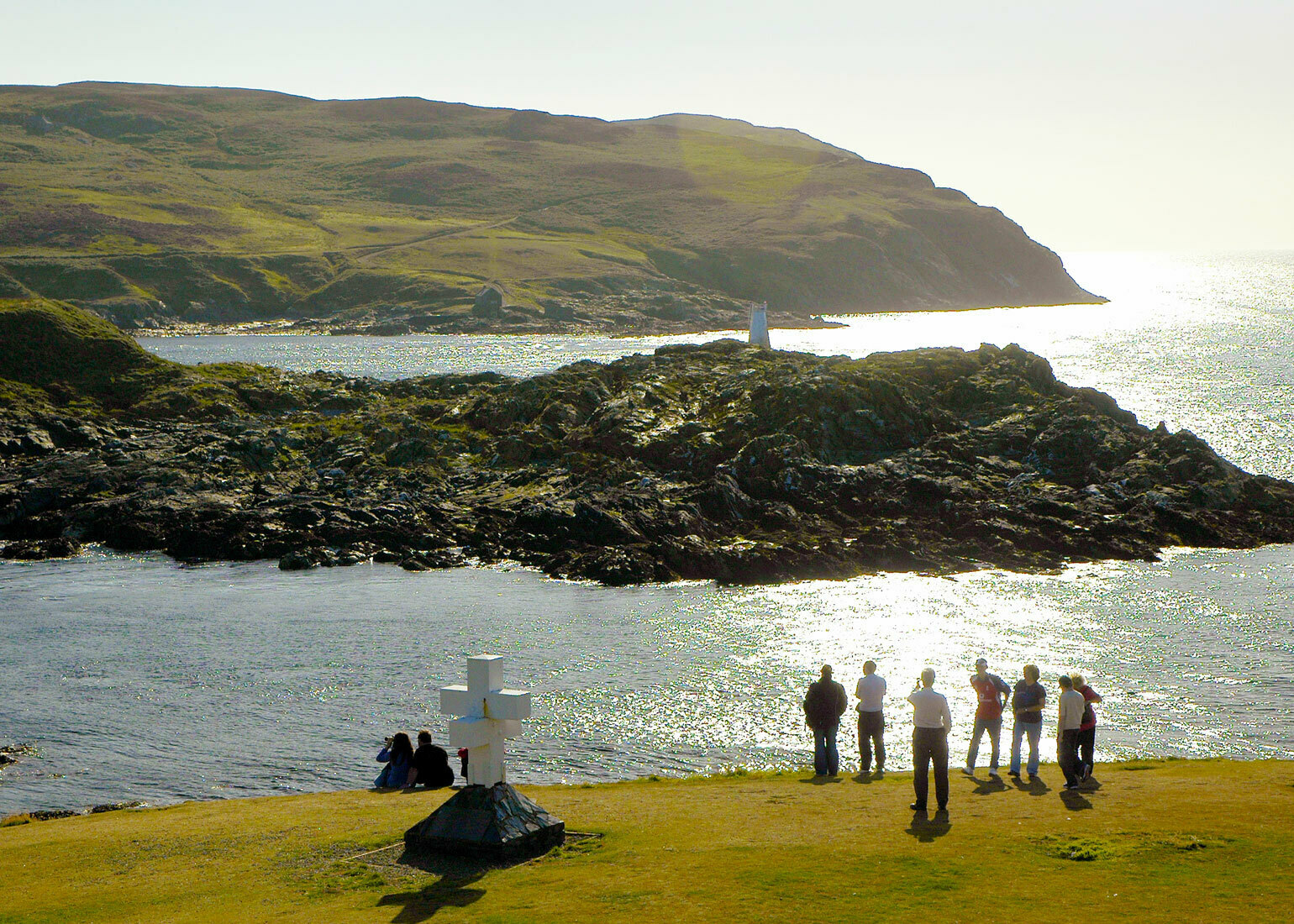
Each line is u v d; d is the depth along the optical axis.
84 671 50.97
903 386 96.88
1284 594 62.41
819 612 59.91
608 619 59.09
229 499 86.19
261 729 42.94
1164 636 54.16
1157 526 77.50
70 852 21.75
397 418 107.50
